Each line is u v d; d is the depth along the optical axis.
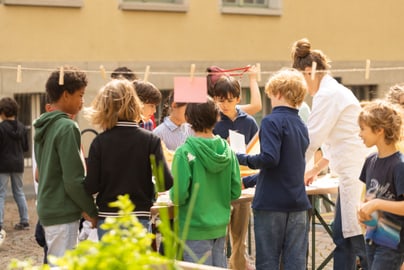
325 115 6.66
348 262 6.83
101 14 15.87
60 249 5.84
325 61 6.91
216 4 17.23
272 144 6.14
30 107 15.27
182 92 6.20
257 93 8.27
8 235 11.34
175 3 16.84
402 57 20.08
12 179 11.80
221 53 17.41
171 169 6.07
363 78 19.42
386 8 19.73
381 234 5.70
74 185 5.69
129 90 5.67
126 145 5.63
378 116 5.64
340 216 6.80
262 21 17.91
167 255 3.13
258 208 6.34
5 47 14.96
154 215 6.14
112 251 3.05
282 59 18.22
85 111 5.76
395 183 5.61
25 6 15.09
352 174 6.71
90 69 15.77
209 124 6.11
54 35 15.41
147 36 16.42
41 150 5.90
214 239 6.22
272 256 6.35
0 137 11.73
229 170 6.21
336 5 18.95
